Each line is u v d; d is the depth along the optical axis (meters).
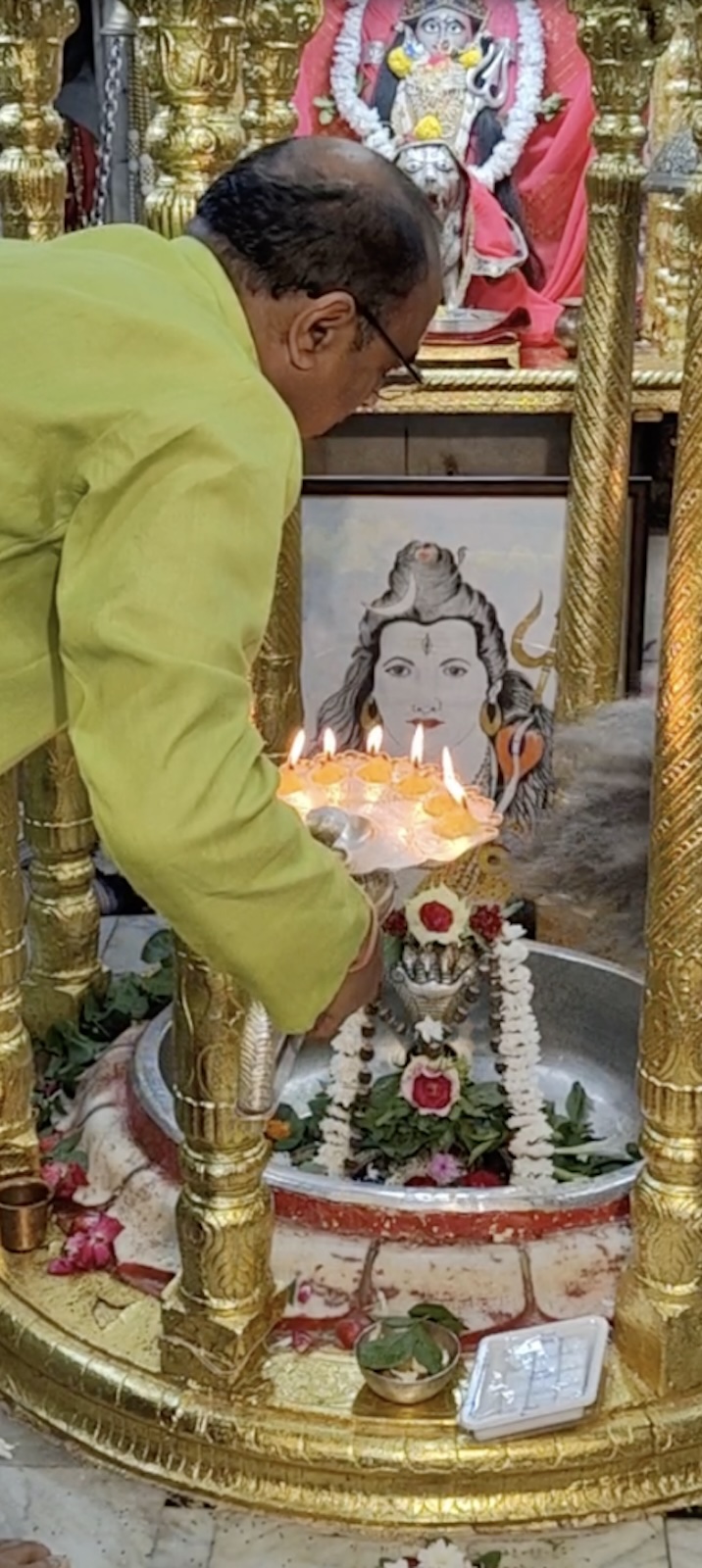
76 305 1.14
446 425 2.90
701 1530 1.58
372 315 1.27
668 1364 1.60
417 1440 1.58
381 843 1.64
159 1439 1.65
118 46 3.02
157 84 1.52
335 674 2.95
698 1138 1.56
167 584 1.07
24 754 1.29
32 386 1.12
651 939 1.52
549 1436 1.59
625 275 2.55
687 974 1.50
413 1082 1.94
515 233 3.09
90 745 1.10
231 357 1.16
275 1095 1.58
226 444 1.10
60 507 1.14
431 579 2.91
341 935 1.21
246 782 1.11
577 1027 2.22
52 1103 2.13
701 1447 1.62
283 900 1.16
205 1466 1.63
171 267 1.24
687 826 1.46
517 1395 1.60
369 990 1.33
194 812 1.08
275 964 1.20
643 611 3.00
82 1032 2.27
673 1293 1.60
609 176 2.50
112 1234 1.86
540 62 3.06
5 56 1.74
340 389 1.32
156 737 1.07
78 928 2.29
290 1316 1.73
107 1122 2.00
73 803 2.23
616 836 2.33
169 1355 1.66
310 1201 1.79
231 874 1.12
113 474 1.09
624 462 2.62
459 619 2.91
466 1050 2.00
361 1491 1.59
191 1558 1.55
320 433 1.38
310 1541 1.57
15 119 1.76
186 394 1.12
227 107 1.54
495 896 2.24
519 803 2.92
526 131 3.06
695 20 1.35
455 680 2.93
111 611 1.07
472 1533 1.58
